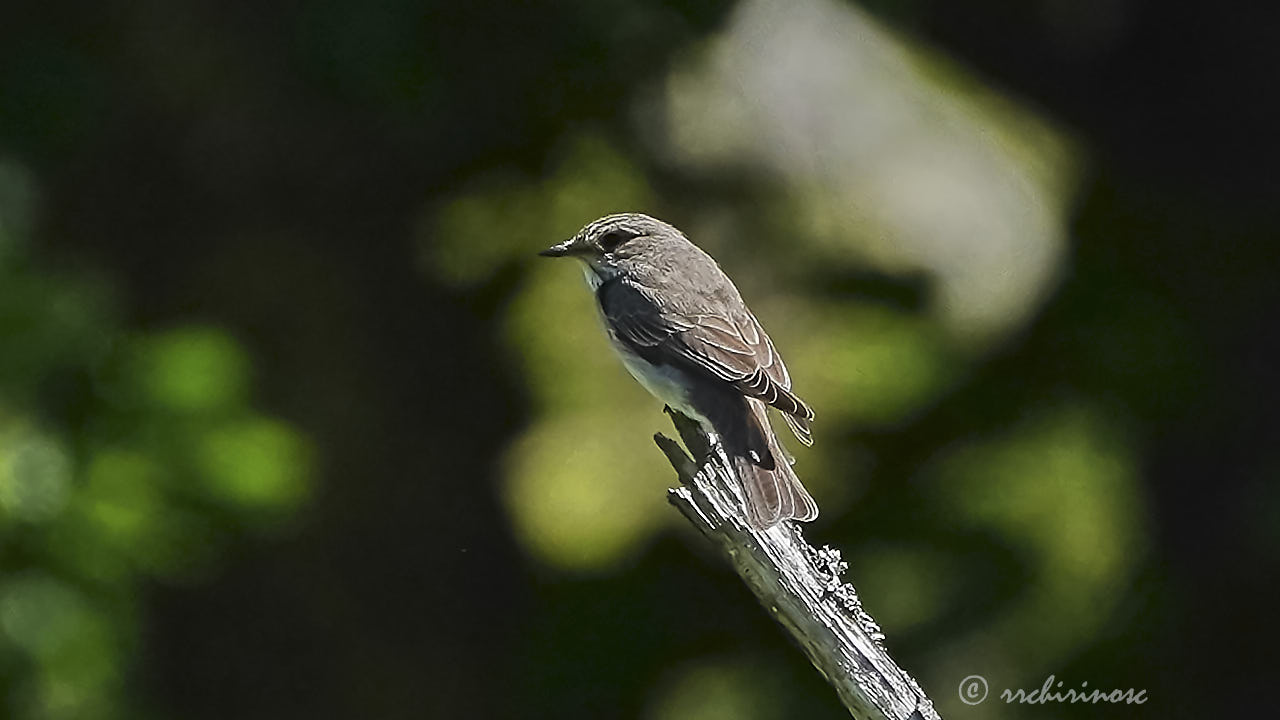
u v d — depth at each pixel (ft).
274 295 47.57
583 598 45.21
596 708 44.68
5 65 43.09
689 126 43.19
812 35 44.11
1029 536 41.24
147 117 45.78
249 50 45.85
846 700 16.28
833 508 40.55
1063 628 41.63
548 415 42.34
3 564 33.04
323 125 47.16
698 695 43.32
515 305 44.57
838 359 40.27
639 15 44.86
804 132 42.37
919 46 48.98
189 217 47.01
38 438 33.32
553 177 45.32
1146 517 46.06
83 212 45.16
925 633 40.63
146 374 34.83
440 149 47.57
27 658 32.81
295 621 48.19
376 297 48.29
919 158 42.52
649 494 41.09
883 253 40.98
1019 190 44.19
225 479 34.73
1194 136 55.42
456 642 48.65
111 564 33.78
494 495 48.34
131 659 36.37
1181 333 49.96
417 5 45.73
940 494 41.01
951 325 41.55
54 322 34.76
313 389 47.57
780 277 40.98
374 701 48.52
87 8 44.14
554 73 46.06
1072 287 46.50
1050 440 42.63
